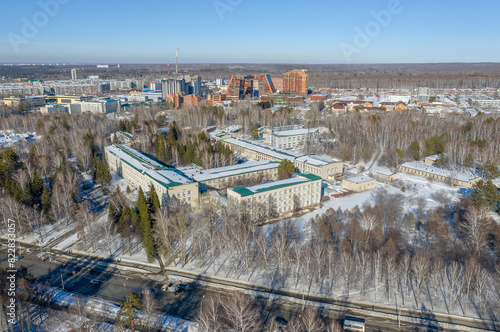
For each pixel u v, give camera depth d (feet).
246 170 559.79
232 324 269.44
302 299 306.96
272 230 415.03
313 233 394.73
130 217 390.01
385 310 292.20
